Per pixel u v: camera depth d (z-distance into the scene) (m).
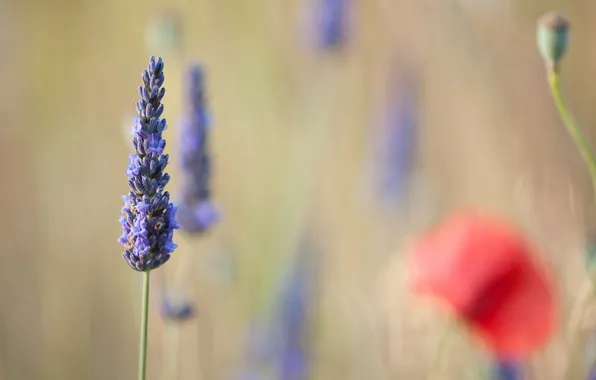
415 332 0.67
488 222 0.62
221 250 0.75
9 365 0.78
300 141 0.90
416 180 0.86
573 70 0.97
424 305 0.67
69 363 0.79
